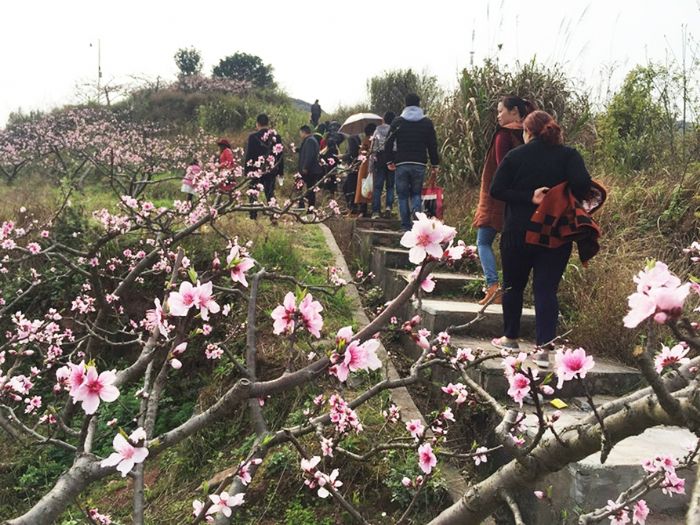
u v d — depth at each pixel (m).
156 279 5.60
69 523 3.39
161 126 19.05
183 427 1.35
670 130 7.14
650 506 2.65
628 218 5.55
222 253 5.42
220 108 19.08
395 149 6.47
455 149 7.99
